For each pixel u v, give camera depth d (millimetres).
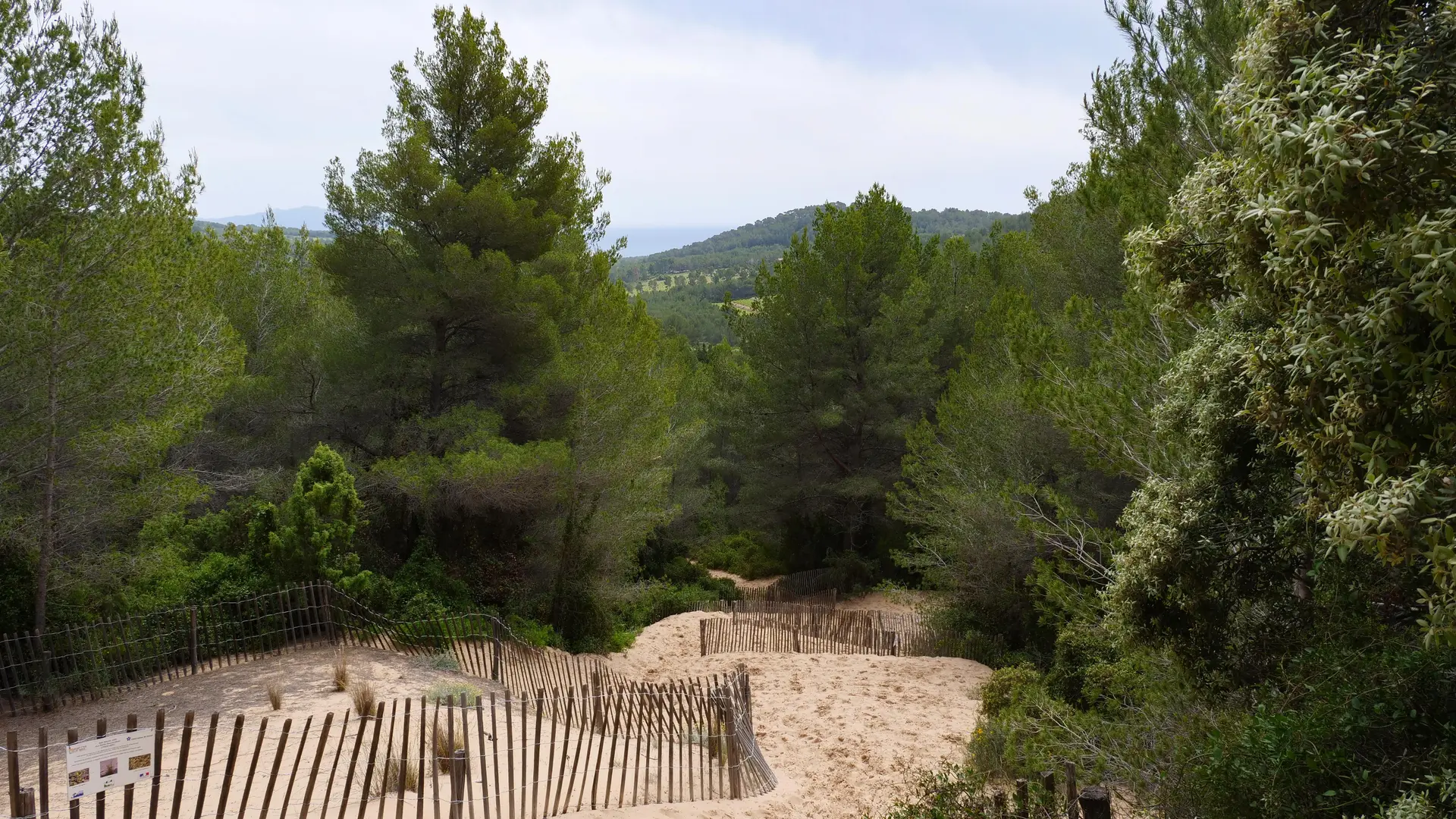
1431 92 4246
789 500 30000
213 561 14867
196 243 14711
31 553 12078
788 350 28641
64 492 11891
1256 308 7035
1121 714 9117
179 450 19375
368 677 12430
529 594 18812
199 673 12469
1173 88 11219
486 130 20047
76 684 11352
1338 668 6469
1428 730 5812
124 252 11828
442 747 8547
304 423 20062
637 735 9062
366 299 19609
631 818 7906
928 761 11344
